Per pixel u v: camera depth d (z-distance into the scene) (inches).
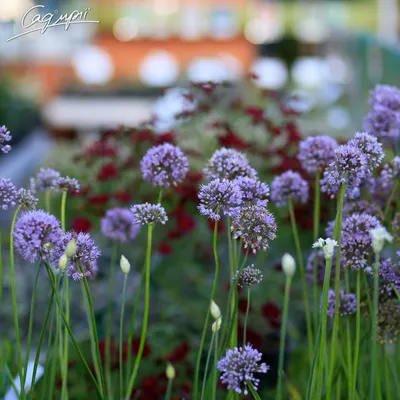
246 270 92.4
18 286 217.3
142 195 189.2
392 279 98.9
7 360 121.0
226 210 90.0
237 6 658.2
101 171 185.2
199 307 189.0
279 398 94.8
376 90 127.6
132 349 157.0
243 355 84.4
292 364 169.3
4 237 233.0
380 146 93.0
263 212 90.0
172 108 260.1
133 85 528.7
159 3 630.5
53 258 88.9
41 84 556.4
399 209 128.9
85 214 207.2
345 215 114.3
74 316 201.0
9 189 90.4
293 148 189.5
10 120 468.8
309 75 599.8
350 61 515.5
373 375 93.0
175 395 158.1
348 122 418.0
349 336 101.0
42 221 86.4
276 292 184.7
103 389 93.4
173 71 610.2
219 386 139.2
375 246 87.1
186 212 193.0
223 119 233.3
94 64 594.9
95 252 90.2
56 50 594.6
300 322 186.2
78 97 507.2
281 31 742.5
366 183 120.6
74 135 482.9
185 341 171.5
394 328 101.0
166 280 201.3
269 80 601.0
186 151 181.3
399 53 340.5
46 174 108.2
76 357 164.9
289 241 195.8
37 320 206.2
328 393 93.4
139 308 199.8
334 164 92.5
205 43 625.9
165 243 188.2
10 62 584.1
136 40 619.5
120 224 136.8
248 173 104.1
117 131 184.1
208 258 201.3
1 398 111.3
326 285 87.0
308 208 165.9
